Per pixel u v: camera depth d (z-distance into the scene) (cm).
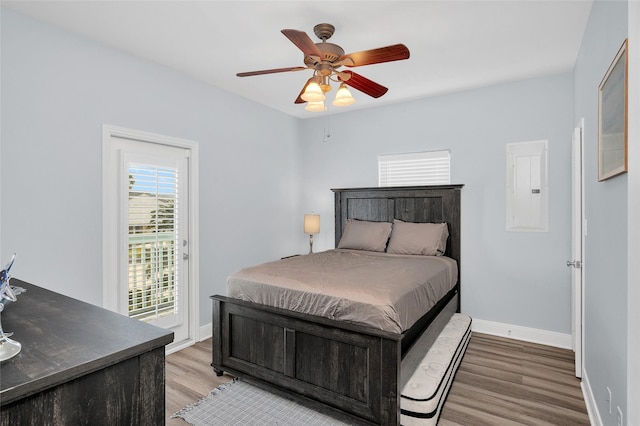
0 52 228
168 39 274
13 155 234
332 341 221
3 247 231
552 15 236
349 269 288
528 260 360
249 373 259
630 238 139
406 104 431
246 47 288
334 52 220
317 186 506
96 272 279
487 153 380
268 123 454
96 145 278
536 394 252
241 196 413
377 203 444
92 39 273
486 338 366
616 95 159
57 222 256
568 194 341
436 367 237
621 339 160
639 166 133
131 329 112
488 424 217
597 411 207
